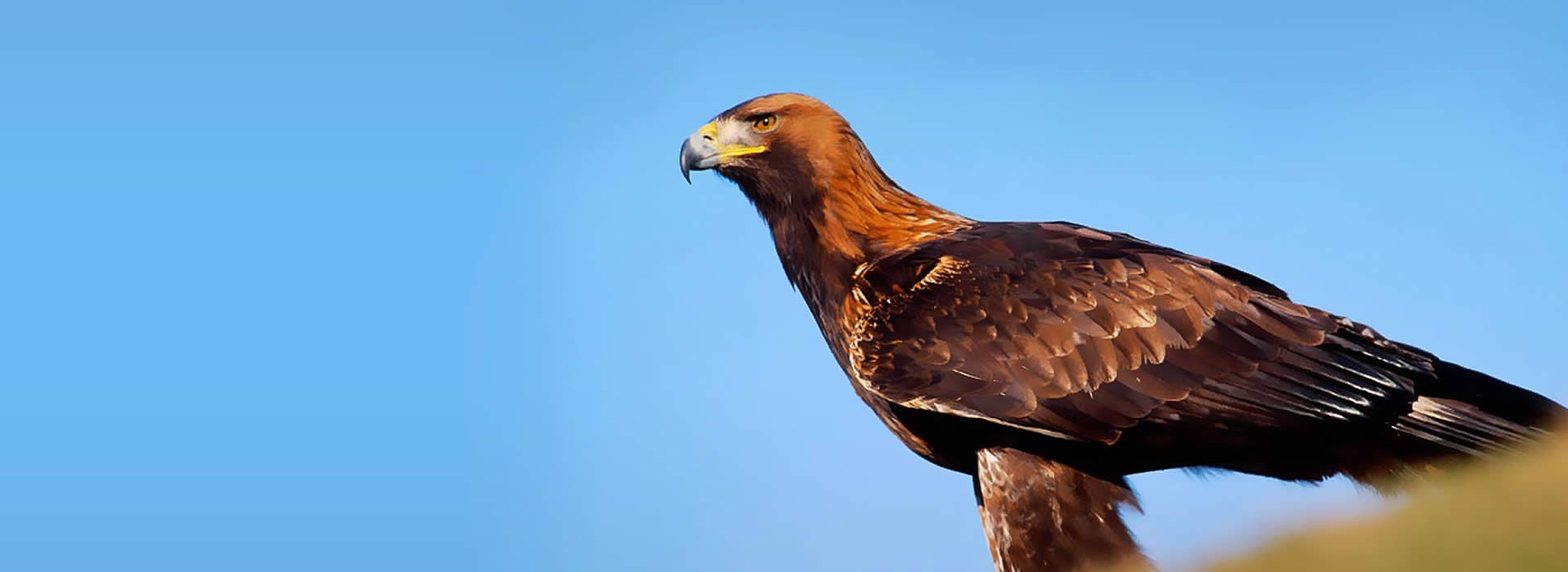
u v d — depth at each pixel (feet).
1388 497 46.11
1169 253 47.80
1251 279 47.47
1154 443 45.93
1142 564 44.21
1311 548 37.42
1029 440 46.39
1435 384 45.39
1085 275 46.96
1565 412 44.75
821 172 52.21
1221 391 45.01
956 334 47.06
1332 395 44.93
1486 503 35.19
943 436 48.19
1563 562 31.99
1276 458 46.39
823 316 52.21
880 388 47.21
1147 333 45.68
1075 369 45.70
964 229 51.67
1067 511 45.70
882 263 50.24
